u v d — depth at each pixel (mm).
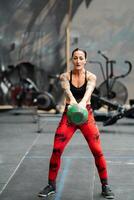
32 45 29609
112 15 29047
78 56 8133
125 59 29078
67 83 8211
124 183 9266
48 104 23328
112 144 14766
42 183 9250
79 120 7809
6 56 29969
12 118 23469
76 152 13039
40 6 29453
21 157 12320
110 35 29109
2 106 29594
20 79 27312
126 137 16578
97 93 20641
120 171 10438
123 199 8047
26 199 8062
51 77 27281
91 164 11281
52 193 8250
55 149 8094
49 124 20875
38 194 8328
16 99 26734
